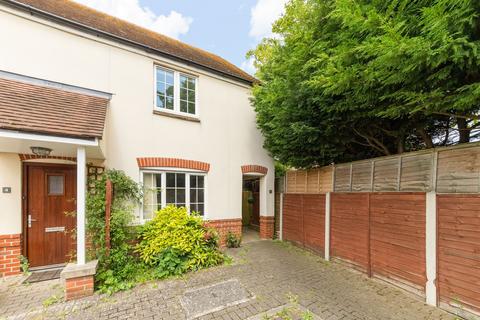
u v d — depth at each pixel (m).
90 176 5.32
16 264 4.74
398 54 2.50
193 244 5.52
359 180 5.35
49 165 5.14
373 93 3.66
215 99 7.56
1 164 4.68
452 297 3.47
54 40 5.15
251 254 6.57
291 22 5.03
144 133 6.12
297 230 7.51
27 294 4.02
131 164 5.90
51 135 3.75
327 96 4.49
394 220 4.43
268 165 8.87
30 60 4.91
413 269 4.05
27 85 4.37
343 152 6.35
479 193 3.22
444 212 3.61
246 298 3.95
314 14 4.30
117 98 5.80
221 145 7.62
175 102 6.81
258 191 10.70
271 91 5.94
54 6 6.02
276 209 8.95
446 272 3.56
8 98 3.88
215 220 7.32
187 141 6.86
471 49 2.35
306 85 4.65
